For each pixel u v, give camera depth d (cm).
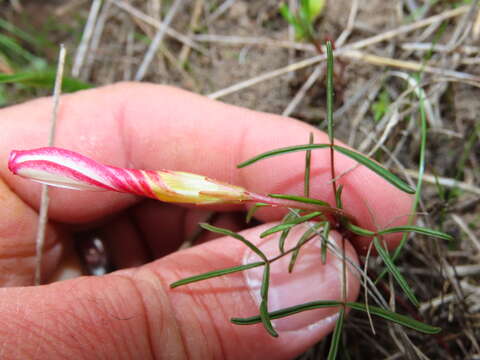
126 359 5
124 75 11
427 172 9
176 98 7
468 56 9
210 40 11
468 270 8
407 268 8
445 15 9
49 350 5
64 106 7
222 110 7
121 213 9
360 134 9
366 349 8
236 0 11
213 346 6
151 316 5
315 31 10
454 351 8
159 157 7
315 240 6
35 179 5
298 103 10
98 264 9
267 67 10
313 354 8
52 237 8
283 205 5
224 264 6
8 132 7
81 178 5
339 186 6
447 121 9
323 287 6
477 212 8
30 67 11
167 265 6
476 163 9
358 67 10
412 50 10
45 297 5
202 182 5
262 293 5
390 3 10
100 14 11
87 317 5
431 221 7
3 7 12
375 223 6
